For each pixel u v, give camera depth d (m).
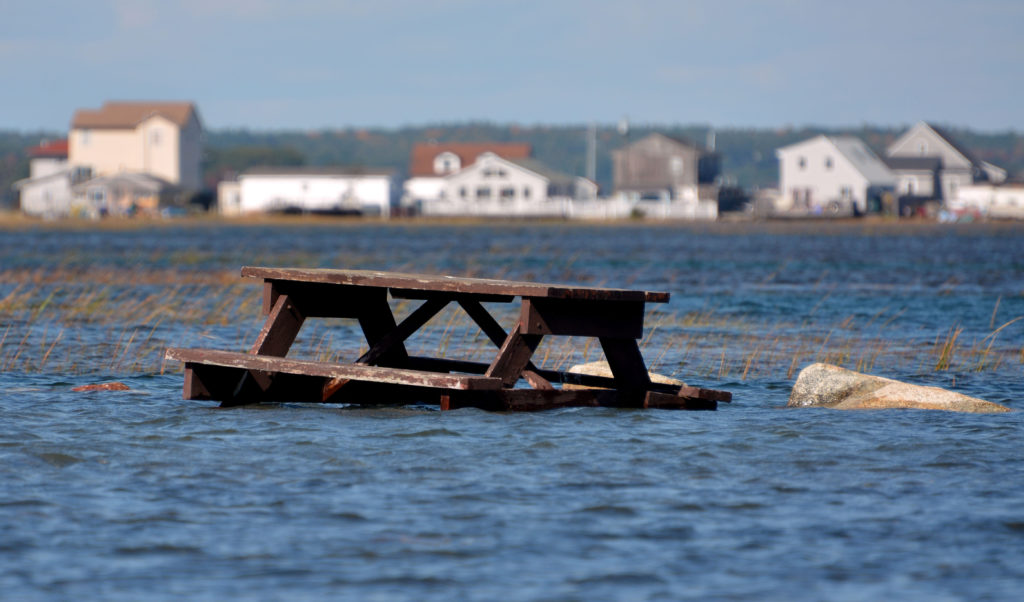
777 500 35.81
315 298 55.38
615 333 52.75
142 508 34.25
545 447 43.00
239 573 28.98
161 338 78.00
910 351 75.81
